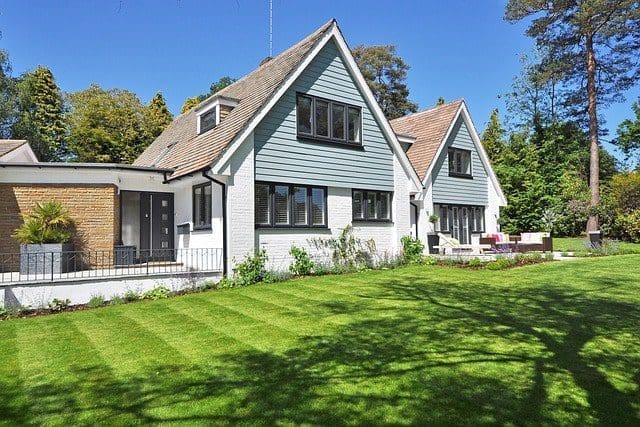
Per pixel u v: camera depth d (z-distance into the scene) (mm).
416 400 4348
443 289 10523
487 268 14094
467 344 6105
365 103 16469
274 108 13750
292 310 8578
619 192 25359
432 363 5367
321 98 15070
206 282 11898
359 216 16125
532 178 30922
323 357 5664
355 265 15203
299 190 14383
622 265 13984
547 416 4023
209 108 15562
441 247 20125
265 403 4324
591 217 25219
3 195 12617
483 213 24234
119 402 4461
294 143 14203
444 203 21703
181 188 15195
